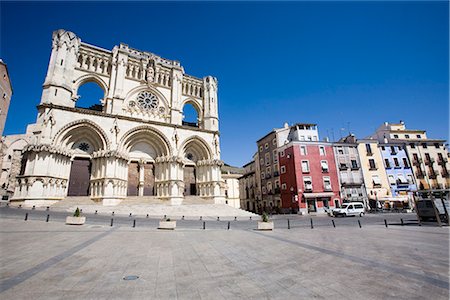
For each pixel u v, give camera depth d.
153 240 12.04
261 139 57.09
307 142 46.28
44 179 27.91
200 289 5.41
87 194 33.00
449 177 49.22
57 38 34.28
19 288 5.32
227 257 8.45
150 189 38.34
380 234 14.22
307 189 43.38
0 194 45.94
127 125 35.75
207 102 48.69
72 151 32.53
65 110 31.06
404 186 47.31
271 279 6.07
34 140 29.17
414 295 4.91
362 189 45.75
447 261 7.53
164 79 45.38
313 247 10.23
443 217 19.36
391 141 52.12
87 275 6.33
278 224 22.42
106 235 13.18
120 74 38.91
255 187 59.09
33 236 12.12
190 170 44.09
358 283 5.68
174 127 40.09
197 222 22.77
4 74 45.25
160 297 4.94
